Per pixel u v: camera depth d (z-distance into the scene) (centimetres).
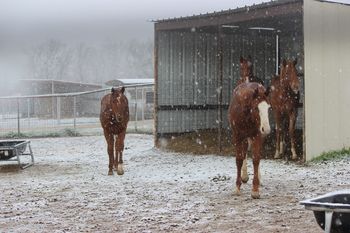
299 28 1745
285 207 841
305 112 1288
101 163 1438
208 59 1828
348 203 623
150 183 1095
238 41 1900
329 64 1347
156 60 1702
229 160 1390
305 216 777
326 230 561
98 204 896
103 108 1212
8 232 724
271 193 957
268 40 1973
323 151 1332
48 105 3375
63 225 759
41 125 2658
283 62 1368
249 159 1369
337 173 1146
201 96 1812
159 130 1709
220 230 711
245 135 926
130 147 1789
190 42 1781
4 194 1011
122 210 845
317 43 1317
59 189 1050
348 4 1394
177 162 1401
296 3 1297
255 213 805
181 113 1764
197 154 1518
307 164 1269
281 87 1356
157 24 1697
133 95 3027
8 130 2422
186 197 935
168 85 1730
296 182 1056
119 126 1208
